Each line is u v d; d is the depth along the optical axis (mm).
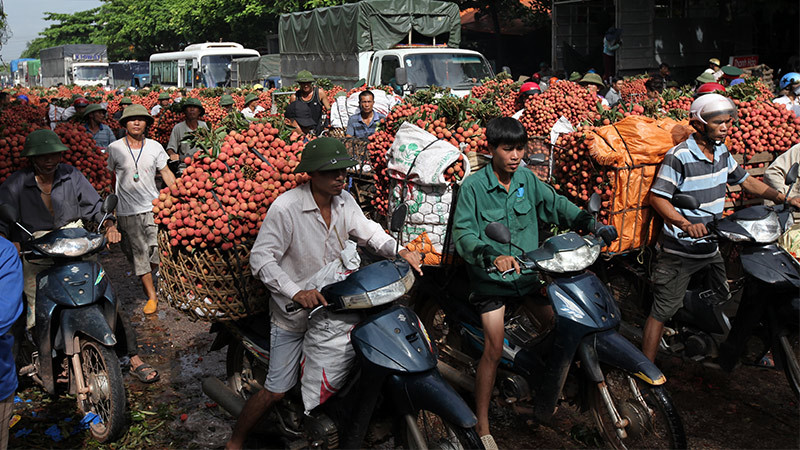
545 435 4000
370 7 14484
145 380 4641
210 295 3643
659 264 4188
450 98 5160
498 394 3955
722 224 3889
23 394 4625
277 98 11250
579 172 4449
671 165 4023
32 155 4234
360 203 7312
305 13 18250
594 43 20141
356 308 3059
